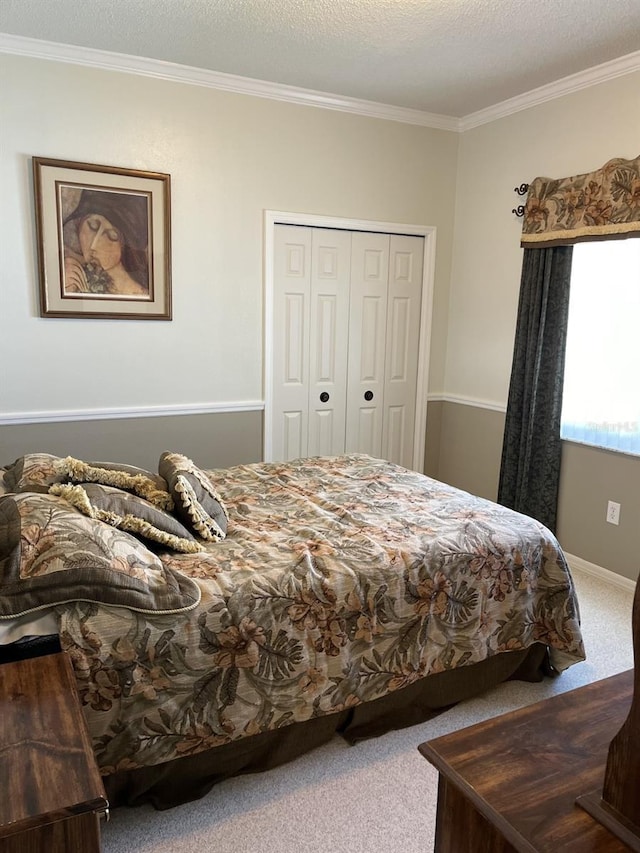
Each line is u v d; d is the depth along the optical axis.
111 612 1.59
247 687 1.76
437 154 4.20
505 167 3.89
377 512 2.44
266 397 3.94
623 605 3.08
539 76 3.36
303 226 3.90
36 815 0.93
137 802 1.71
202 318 3.68
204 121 3.48
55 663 1.35
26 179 3.15
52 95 3.13
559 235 3.41
